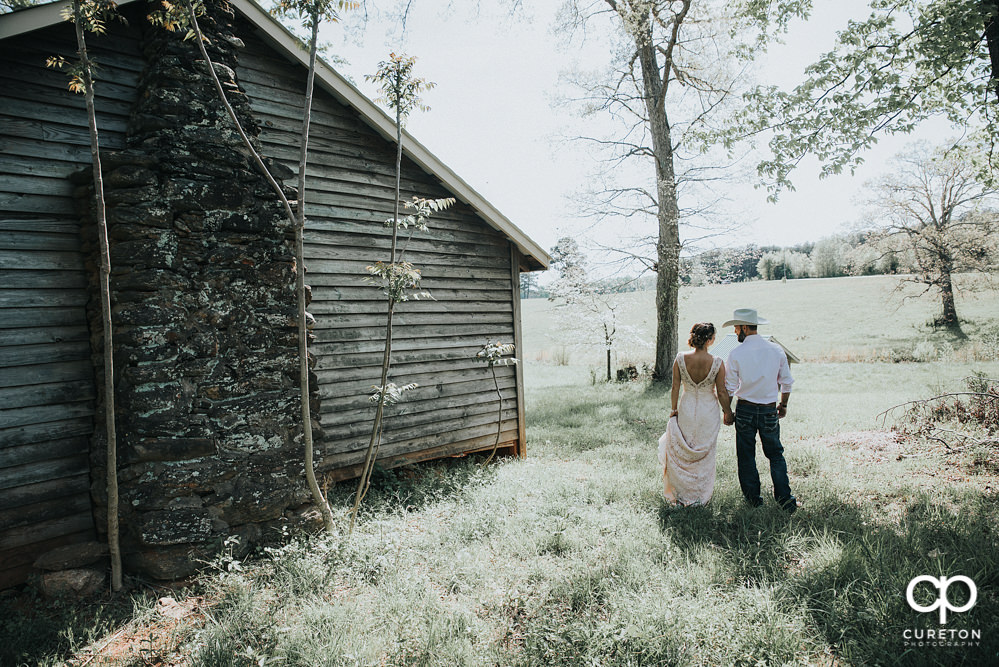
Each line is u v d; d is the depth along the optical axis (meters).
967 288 27.19
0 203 4.05
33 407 4.09
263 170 4.24
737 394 4.97
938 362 19.38
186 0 3.66
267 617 3.28
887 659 2.67
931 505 4.59
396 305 6.66
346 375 6.11
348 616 3.29
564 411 12.27
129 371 3.91
